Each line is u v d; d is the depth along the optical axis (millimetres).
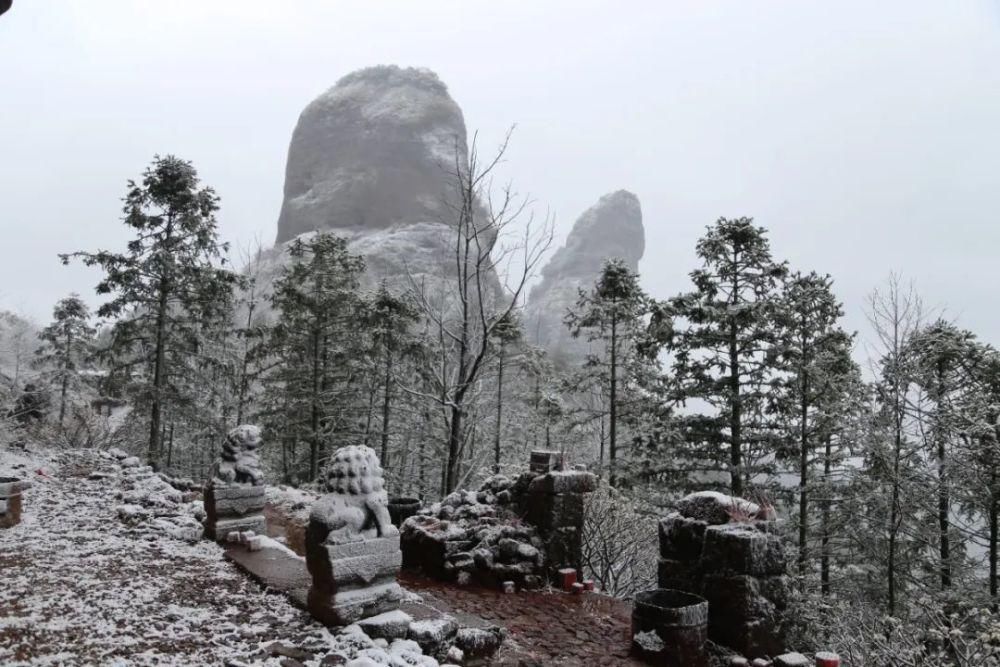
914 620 10203
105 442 20906
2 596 5594
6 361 29953
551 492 8727
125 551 7352
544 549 8570
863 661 7062
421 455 21312
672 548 7301
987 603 11414
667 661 5840
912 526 12953
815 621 9266
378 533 5699
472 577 8234
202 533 8195
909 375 12406
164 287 18922
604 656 6051
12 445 15312
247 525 8250
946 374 13398
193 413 20031
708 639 6453
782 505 16141
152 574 6566
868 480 12961
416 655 4930
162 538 8016
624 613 7383
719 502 7117
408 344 20281
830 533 14883
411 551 8766
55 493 10242
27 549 7172
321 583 5406
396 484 20938
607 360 22047
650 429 18141
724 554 6531
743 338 16750
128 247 18922
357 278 23484
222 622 5367
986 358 13422
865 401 13000
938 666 6535
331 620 5281
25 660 4332
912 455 12469
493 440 20703
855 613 9617
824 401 15461
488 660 5723
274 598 6020
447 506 9492
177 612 5473
